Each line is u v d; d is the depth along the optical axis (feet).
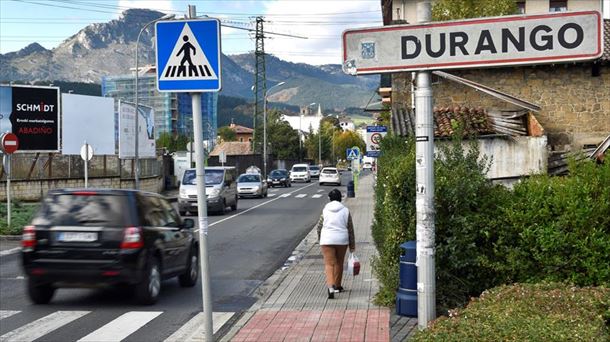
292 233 72.02
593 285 27.58
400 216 31.91
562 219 28.09
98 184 129.70
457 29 21.11
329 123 510.17
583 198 28.19
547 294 22.50
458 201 29.22
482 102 75.46
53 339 27.55
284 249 58.90
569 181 28.89
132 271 33.24
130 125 144.56
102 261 33.14
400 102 84.53
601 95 74.43
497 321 18.95
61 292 38.32
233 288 40.19
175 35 20.90
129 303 35.17
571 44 19.90
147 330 29.12
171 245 37.24
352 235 36.24
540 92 75.31
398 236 32.04
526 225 28.68
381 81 106.93
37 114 120.78
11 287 39.93
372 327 27.89
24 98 119.34
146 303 34.47
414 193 31.63
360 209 102.37
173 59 20.89
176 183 176.04
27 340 27.37
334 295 35.17
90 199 34.19
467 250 29.07
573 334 17.61
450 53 21.22
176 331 28.96
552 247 27.81
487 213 29.50
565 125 74.90
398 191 31.73
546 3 117.50
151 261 34.55
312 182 240.32
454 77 72.59
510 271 28.89
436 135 63.87
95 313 32.63
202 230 20.63
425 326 22.85
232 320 31.17
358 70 22.06
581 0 116.47
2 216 76.79
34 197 111.04
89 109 143.74
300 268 46.75
